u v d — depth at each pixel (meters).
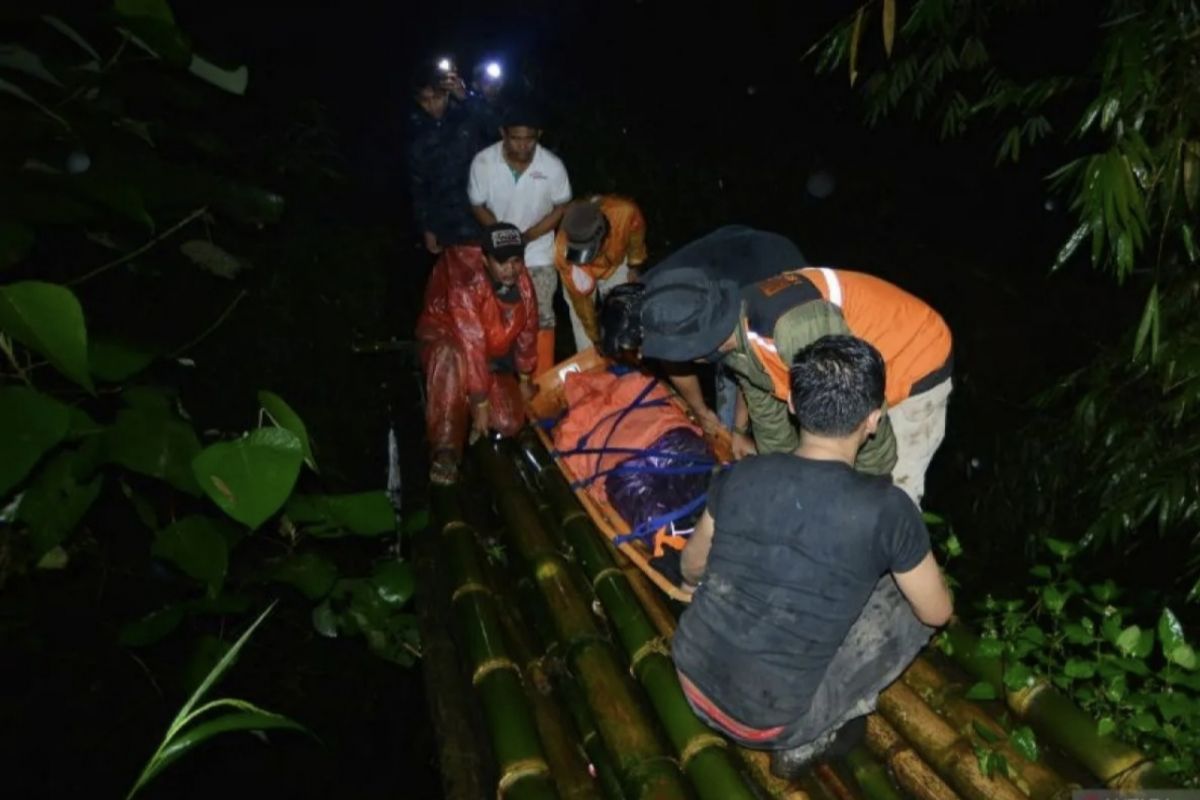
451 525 4.67
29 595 2.78
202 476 1.98
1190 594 3.73
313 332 6.96
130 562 3.08
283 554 3.20
